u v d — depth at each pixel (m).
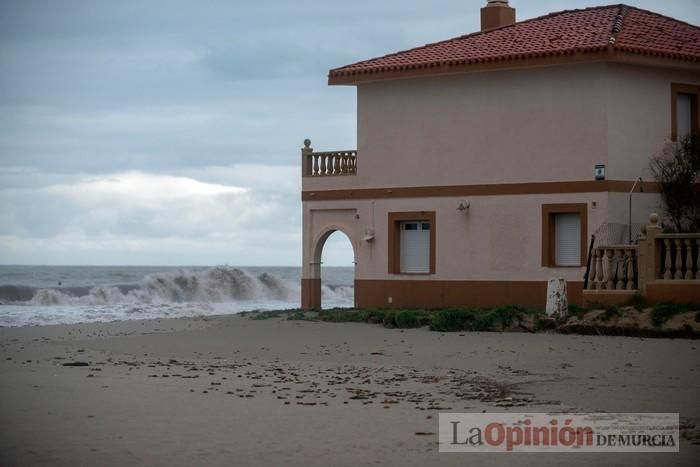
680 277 24.77
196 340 26.31
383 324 29.64
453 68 32.16
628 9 35.00
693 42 32.38
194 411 14.48
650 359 19.98
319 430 13.12
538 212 31.12
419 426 13.45
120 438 12.59
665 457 11.74
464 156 32.56
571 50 29.97
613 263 26.02
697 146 30.66
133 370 19.58
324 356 22.25
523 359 20.64
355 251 35.03
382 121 34.28
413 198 33.59
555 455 11.84
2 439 12.52
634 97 30.67
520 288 31.41
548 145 31.02
